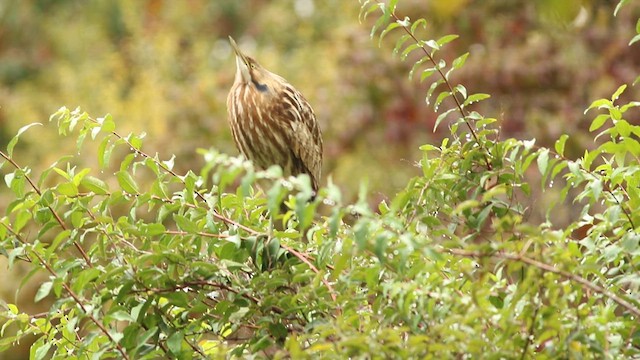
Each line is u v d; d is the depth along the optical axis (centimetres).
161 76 2431
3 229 712
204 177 573
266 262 711
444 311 605
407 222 689
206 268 699
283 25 2650
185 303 702
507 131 1902
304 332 662
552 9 777
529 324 580
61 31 2738
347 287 652
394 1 750
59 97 2417
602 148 682
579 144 1855
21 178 717
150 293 704
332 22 2591
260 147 1300
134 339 702
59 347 735
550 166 661
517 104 1928
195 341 735
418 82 2052
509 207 705
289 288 706
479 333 580
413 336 574
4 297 1805
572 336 574
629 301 615
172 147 2061
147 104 2178
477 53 1977
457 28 1989
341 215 579
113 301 700
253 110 1275
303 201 535
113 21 2811
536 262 570
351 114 2072
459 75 1967
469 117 719
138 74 2500
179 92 2186
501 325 584
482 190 712
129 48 2575
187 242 706
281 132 1280
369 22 2141
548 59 1916
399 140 2027
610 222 645
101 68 2509
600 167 698
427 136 2017
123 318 683
